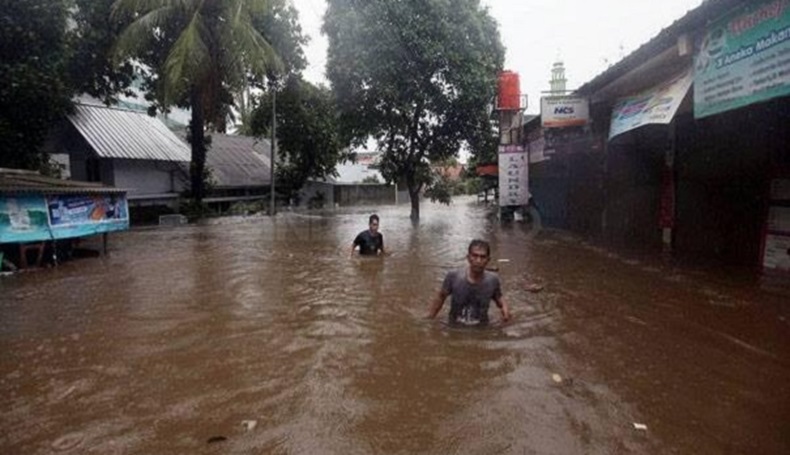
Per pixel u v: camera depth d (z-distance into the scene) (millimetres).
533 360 4676
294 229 18562
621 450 3090
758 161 8820
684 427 3359
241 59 20625
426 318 6184
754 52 6207
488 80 21891
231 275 9172
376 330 5680
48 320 6266
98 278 9086
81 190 11242
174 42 21516
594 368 4449
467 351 4938
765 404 3684
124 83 23453
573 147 14875
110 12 20938
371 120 22531
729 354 4738
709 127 10172
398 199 49531
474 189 66188
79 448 3170
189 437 3303
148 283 8547
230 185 30844
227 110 25359
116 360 4789
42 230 10359
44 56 16344
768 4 5969
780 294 6961
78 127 22594
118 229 12672
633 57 8742
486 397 3879
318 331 5656
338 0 21641
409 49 21172
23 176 11336
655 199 12453
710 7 6594
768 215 8656
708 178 10250
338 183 41906
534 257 10945
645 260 10062
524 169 19641
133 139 24750
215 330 5738
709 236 10336
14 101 15562
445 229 17938
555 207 19750
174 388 4109
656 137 12234
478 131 23109
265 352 4969
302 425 3455
